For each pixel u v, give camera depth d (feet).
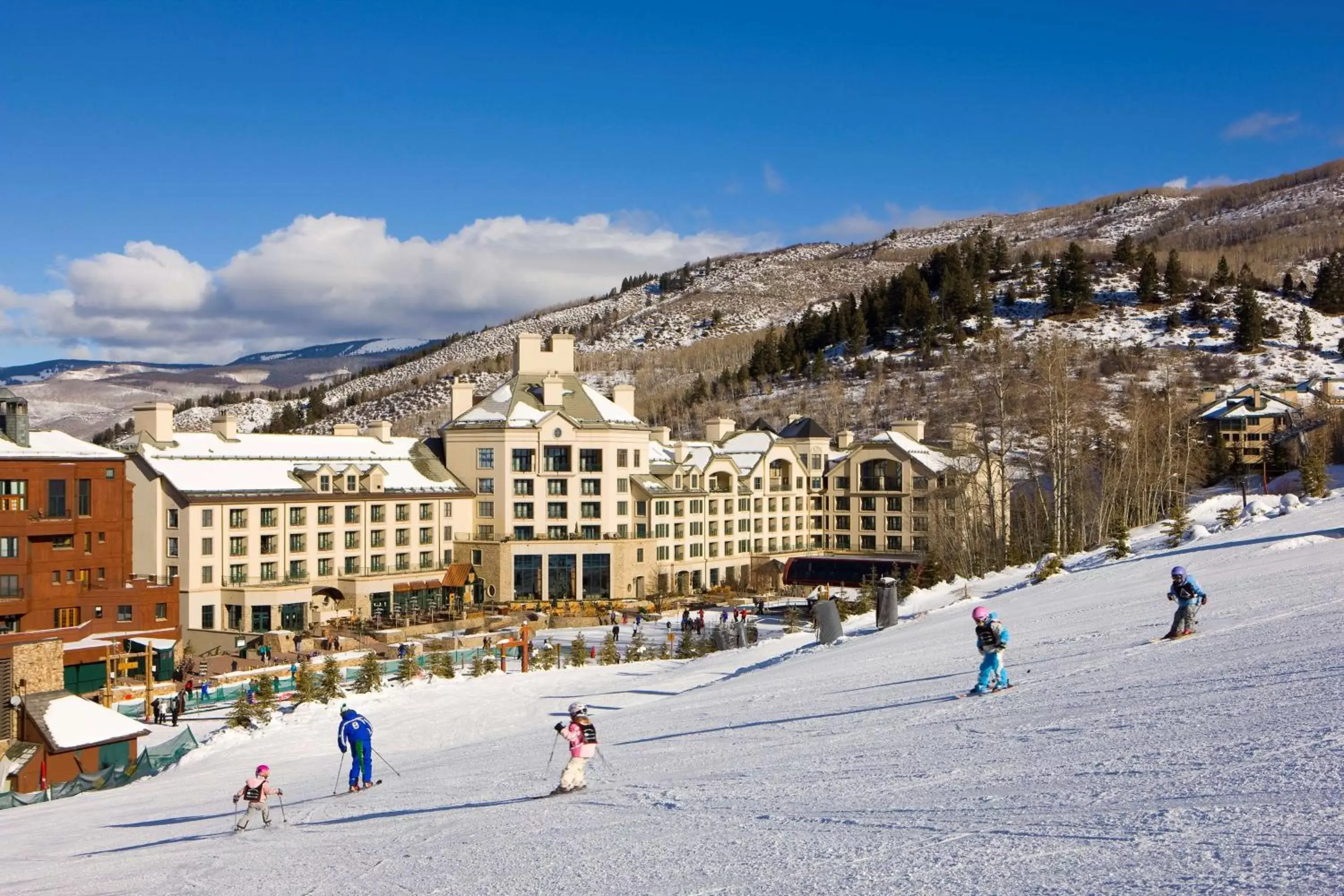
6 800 143.43
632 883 41.06
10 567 262.67
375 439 403.13
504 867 47.80
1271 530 169.37
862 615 221.87
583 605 372.79
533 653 271.49
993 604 157.79
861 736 68.33
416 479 386.52
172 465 332.19
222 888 55.01
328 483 355.56
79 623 272.51
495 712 163.53
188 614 321.52
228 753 159.02
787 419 634.02
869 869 37.14
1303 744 44.09
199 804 106.73
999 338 337.11
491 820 61.26
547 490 393.09
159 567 326.85
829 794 51.78
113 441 386.11
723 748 74.95
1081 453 341.82
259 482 343.26
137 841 84.74
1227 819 35.81
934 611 175.01
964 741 60.03
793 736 74.43
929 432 554.05
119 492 282.77
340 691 207.72
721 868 40.93
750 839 44.98
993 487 383.24
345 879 52.06
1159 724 53.98
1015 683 78.07
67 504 274.98
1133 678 69.92
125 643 268.62
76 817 114.21
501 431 390.83
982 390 573.33
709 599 392.68
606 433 396.78
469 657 271.90
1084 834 37.11
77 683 243.60
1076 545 261.03
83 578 276.21
